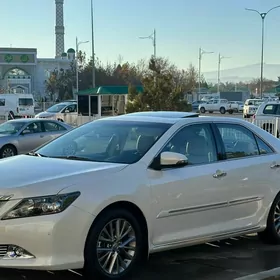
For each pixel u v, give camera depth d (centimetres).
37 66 10606
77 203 473
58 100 8862
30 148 1722
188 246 620
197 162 591
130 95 2508
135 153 559
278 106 2181
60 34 13450
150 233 534
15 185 475
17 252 466
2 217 464
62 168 521
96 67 8838
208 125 629
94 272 487
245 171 631
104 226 493
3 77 10169
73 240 470
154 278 535
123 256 516
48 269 463
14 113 4341
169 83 2447
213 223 598
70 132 661
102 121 657
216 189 593
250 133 672
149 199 528
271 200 665
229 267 579
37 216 462
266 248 664
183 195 558
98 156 574
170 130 588
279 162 679
